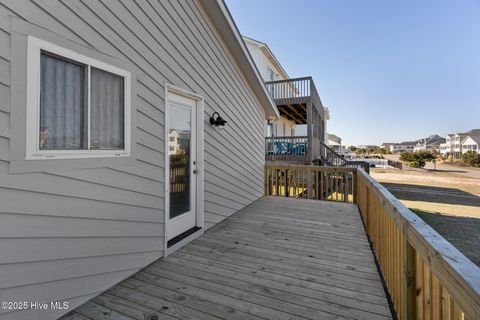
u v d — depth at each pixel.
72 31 1.93
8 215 1.61
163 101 2.99
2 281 1.59
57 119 1.86
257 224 4.38
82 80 2.03
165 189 3.04
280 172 7.21
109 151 2.26
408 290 1.60
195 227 3.86
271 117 8.27
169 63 3.09
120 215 2.43
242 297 2.20
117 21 2.32
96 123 2.14
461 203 9.21
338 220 4.61
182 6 3.37
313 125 10.92
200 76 3.83
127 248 2.51
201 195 3.90
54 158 1.84
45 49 1.75
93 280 2.17
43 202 1.79
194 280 2.48
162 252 3.00
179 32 3.30
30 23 1.67
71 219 1.98
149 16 2.74
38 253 1.77
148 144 2.76
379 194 2.64
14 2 1.60
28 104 1.68
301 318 1.93
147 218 2.78
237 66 5.23
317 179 6.67
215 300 2.15
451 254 1.02
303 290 2.31
